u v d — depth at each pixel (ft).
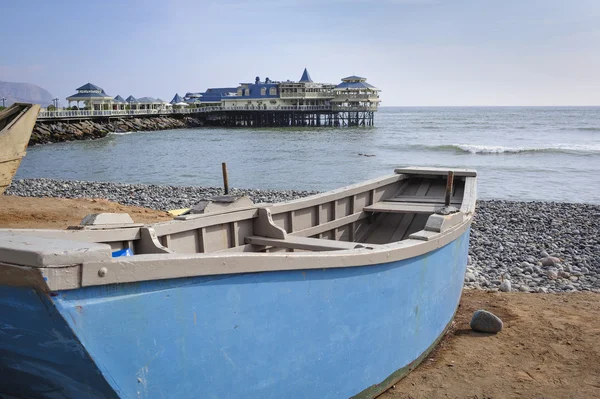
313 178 96.37
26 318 8.69
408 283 16.30
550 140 189.57
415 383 17.11
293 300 12.46
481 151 144.46
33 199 49.80
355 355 14.57
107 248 8.77
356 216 24.82
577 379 17.84
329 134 230.48
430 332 18.76
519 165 111.96
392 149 153.89
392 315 15.78
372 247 15.19
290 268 12.13
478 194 77.56
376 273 14.74
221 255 10.66
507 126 302.25
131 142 186.39
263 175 100.89
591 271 34.47
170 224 16.19
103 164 120.57
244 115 292.20
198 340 10.58
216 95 334.03
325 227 22.65
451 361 19.01
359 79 292.61
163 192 72.02
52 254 8.02
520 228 49.32
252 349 11.70
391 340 16.01
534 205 62.69
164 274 9.66
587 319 23.77
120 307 9.19
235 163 120.78
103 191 71.92
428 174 29.35
